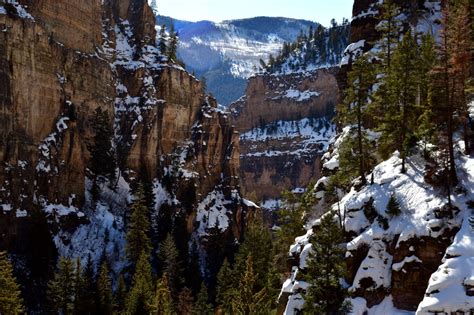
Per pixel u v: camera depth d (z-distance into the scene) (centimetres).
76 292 6756
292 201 7231
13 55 8462
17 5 8912
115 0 13325
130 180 11019
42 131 9062
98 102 10894
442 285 3566
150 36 13450
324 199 6225
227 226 12438
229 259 11275
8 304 5647
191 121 13138
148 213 10231
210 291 9994
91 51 11075
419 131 4850
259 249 8800
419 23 7606
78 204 9419
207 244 11594
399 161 5069
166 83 12412
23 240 8025
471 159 4462
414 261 4009
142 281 6994
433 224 4028
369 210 4647
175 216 11125
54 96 9406
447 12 4550
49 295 6875
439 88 4512
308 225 6331
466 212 3991
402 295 3994
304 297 4125
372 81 5434
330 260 4066
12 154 8162
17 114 8456
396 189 4650
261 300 6538
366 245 4369
